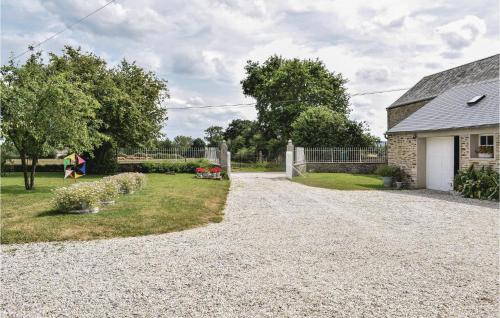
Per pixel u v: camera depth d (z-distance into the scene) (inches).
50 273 204.1
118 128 983.6
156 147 1149.1
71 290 179.6
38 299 169.3
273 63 1722.4
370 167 1083.9
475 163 536.1
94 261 225.6
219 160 972.6
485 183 500.1
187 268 211.9
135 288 181.9
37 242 271.0
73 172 625.0
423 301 166.4
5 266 216.2
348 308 159.2
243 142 1889.8
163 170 1061.1
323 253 241.9
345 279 193.9
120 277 197.5
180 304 163.5
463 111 590.6
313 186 701.3
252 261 224.8
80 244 265.4
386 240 276.4
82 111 642.8
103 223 319.9
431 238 283.0
